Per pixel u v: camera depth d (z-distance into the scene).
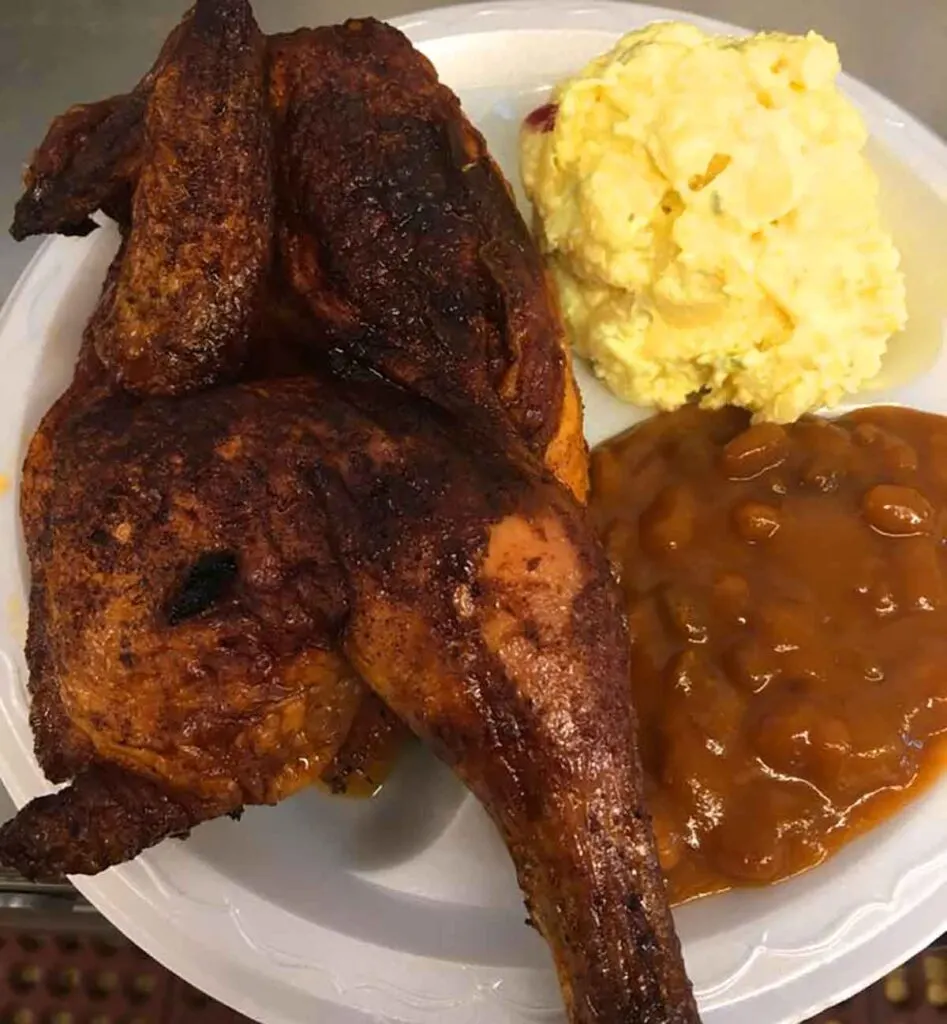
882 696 0.23
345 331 0.22
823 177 0.25
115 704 0.19
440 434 0.20
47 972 0.24
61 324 0.27
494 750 0.18
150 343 0.21
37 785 0.23
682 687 0.23
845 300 0.26
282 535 0.19
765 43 0.26
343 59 0.23
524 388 0.21
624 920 0.18
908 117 0.30
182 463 0.19
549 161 0.27
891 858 0.21
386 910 0.22
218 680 0.19
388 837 0.24
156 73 0.22
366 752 0.24
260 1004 0.21
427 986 0.21
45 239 0.31
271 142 0.22
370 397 0.21
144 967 0.24
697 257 0.25
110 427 0.20
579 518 0.20
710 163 0.25
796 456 0.26
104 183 0.23
